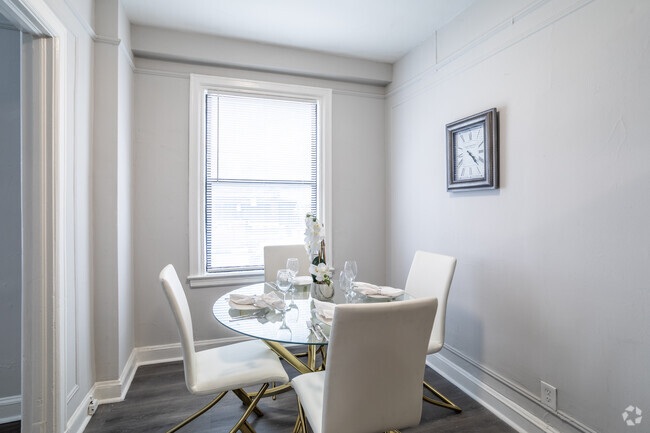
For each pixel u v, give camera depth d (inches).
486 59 89.0
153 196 111.7
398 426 52.4
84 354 81.0
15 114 80.9
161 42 107.5
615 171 60.3
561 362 69.9
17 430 77.5
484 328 90.0
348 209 134.9
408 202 124.5
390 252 137.1
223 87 118.7
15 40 80.8
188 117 115.1
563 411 69.4
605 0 61.6
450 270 83.5
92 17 85.1
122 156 94.6
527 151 77.2
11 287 81.0
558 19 69.9
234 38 114.7
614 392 60.7
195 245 115.6
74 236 75.1
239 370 67.8
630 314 58.4
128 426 78.8
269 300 73.4
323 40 116.0
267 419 82.2
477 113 91.6
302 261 113.2
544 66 73.2
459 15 98.7
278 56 120.0
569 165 68.1
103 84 87.9
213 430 77.9
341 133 133.8
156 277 112.2
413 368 51.0
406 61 125.3
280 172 127.7
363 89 136.6
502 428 79.0
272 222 126.8
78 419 76.1
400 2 93.9
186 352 61.7
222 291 118.9
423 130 115.5
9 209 80.8
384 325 46.8
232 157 122.1
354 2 94.6
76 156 75.9
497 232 85.6
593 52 63.6
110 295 88.6
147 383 98.2
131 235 106.3
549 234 72.3
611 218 61.0
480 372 91.1
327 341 56.8
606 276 61.8
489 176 85.2
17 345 81.5
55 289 65.5
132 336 107.0
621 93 59.3
